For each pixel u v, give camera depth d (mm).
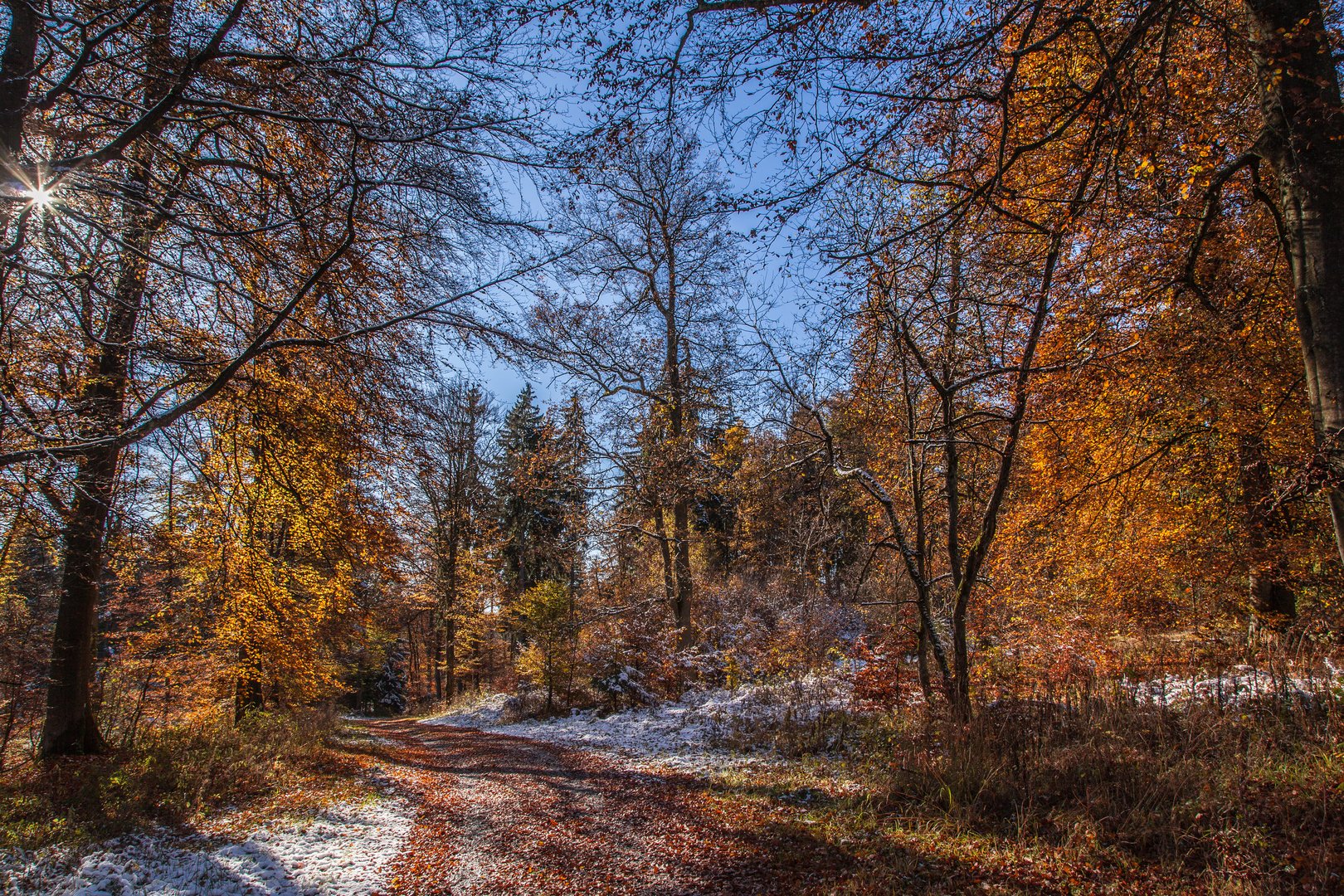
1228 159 6215
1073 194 6062
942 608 14641
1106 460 9938
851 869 5473
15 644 9336
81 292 5695
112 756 9516
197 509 9531
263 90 5480
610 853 6652
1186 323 7633
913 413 9875
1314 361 4520
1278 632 9367
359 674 34094
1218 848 4672
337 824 8047
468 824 8133
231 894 5816
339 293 7035
